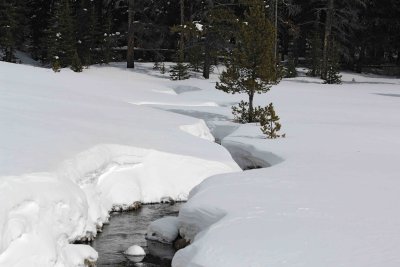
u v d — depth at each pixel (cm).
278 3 4572
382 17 5178
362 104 3089
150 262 1009
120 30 4753
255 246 797
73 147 1282
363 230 855
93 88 2944
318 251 769
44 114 1677
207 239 839
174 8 4756
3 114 1533
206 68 4091
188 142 1703
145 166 1462
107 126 1669
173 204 1433
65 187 1032
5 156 1070
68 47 4131
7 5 4162
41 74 3127
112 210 1337
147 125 1847
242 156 1839
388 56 6091
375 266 713
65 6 4159
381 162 1468
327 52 4659
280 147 1734
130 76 3866
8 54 4288
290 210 968
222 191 1116
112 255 1037
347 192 1103
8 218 845
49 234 912
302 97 3319
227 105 2883
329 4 4684
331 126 2192
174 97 3052
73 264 943
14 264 817
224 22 3669
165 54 5172
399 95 3694
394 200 1039
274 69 2272
